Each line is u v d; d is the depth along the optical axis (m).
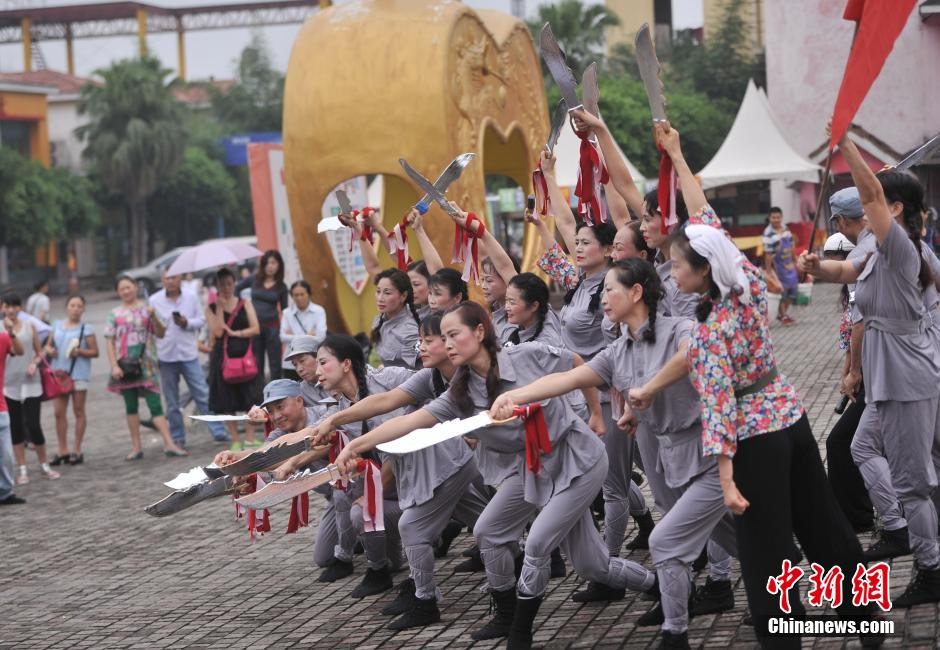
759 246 28.12
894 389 6.05
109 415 18.08
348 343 7.25
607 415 7.18
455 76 13.65
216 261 13.88
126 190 58.06
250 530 6.73
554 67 6.91
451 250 13.49
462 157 7.88
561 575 7.59
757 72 47.78
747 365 5.23
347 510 7.85
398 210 15.74
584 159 7.15
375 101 13.45
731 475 5.16
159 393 13.67
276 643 6.93
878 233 5.86
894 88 26.50
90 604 8.18
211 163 62.88
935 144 6.44
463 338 6.11
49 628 7.69
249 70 75.25
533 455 5.95
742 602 6.60
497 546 6.41
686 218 6.54
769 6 31.03
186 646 7.04
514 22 15.70
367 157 13.47
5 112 55.75
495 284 7.95
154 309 13.54
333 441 6.74
